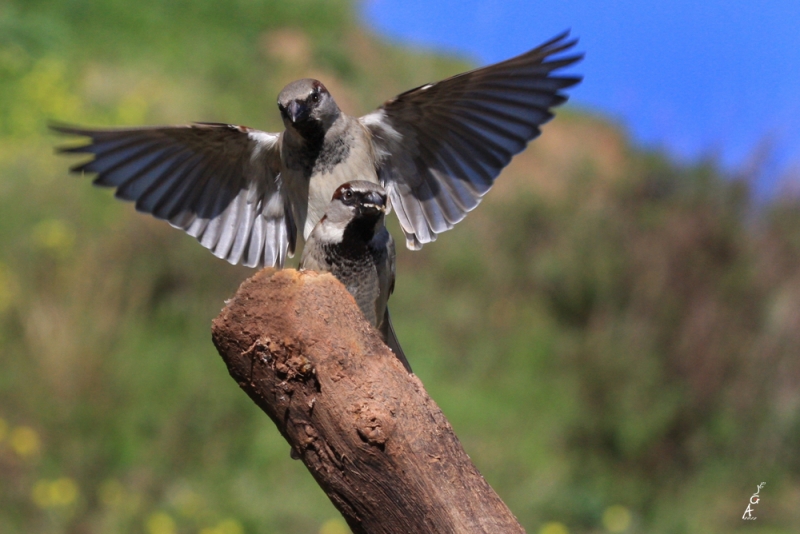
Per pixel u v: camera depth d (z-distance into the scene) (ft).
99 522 34.06
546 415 48.34
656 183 60.39
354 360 14.01
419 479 13.62
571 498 42.50
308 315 14.06
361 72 99.71
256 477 39.09
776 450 46.96
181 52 88.33
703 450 46.78
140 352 42.73
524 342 53.31
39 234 46.91
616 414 46.65
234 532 34.88
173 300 47.29
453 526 13.60
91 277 44.86
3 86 69.51
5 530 32.83
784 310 49.39
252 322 14.21
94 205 51.55
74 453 36.55
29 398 38.04
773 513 44.83
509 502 41.11
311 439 14.07
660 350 49.39
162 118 72.90
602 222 57.98
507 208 64.34
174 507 35.94
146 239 48.37
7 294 42.32
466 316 55.26
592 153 92.02
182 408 39.55
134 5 92.84
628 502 44.55
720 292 50.52
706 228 52.75
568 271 55.47
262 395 14.37
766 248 52.47
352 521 14.10
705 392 47.70
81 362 39.37
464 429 46.34
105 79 77.15
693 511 44.39
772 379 48.19
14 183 51.65
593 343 49.70
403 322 54.80
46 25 81.41
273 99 86.58
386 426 13.60
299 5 104.58
